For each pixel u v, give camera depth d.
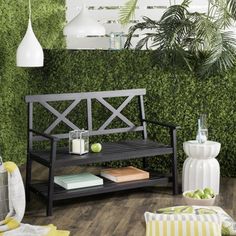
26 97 7.19
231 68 7.86
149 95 8.11
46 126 8.52
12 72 8.07
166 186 7.71
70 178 7.19
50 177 6.76
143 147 7.41
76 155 7.07
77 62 8.30
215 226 4.90
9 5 7.89
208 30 7.67
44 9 8.76
